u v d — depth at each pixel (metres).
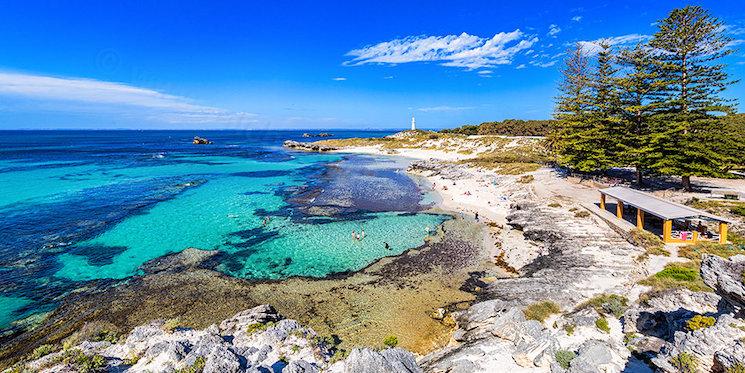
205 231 35.78
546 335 16.12
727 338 11.31
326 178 68.94
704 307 16.58
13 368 15.61
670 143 40.16
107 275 26.30
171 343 16.27
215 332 18.44
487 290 23.83
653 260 24.53
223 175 71.81
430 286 24.91
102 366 15.34
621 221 32.53
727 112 38.12
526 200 42.91
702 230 28.30
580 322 17.73
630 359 14.41
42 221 37.91
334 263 28.66
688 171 39.09
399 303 22.83
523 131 118.19
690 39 39.31
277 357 16.47
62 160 93.38
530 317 19.34
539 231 32.56
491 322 18.44
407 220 39.78
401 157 110.00
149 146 155.38
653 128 42.66
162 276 26.20
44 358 16.27
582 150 53.81
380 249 31.45
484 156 89.06
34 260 28.52
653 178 50.25
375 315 21.56
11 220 38.09
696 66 39.44
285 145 158.88
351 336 19.62
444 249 31.27
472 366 14.94
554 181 52.38
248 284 25.20
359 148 135.25
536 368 14.64
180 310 22.05
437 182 62.78
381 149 129.00
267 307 20.89
